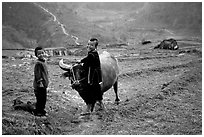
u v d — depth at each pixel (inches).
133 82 643.5
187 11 5876.0
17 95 503.5
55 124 365.4
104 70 419.2
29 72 751.1
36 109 378.3
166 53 1131.3
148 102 461.1
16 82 625.0
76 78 377.4
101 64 420.2
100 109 412.8
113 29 5447.8
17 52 1387.8
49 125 356.2
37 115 376.8
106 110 414.6
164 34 5012.3
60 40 3996.1
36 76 360.2
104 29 5221.5
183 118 402.6
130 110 422.6
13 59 1033.5
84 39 4089.6
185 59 930.1
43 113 378.6
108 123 378.6
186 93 522.3
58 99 482.6
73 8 7770.7
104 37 4347.9
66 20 4943.4
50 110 415.5
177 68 768.9
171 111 428.8
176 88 539.5
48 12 4963.1
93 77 388.5
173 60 917.8
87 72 385.4
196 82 596.1
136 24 5949.8
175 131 355.6
